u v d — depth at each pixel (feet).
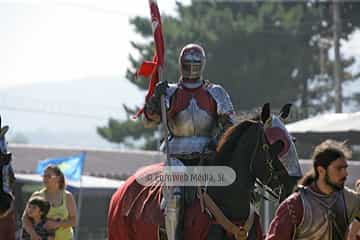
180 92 68.23
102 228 196.34
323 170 54.19
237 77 287.28
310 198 54.54
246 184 65.62
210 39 288.51
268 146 64.39
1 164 68.54
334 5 263.70
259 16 300.81
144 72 71.05
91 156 220.64
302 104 301.63
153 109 68.13
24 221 88.43
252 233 66.39
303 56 299.17
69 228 89.97
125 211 71.20
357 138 114.62
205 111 67.82
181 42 285.23
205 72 287.69
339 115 120.26
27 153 213.66
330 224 54.44
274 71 292.40
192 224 65.16
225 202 65.26
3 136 69.46
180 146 67.46
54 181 89.35
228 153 66.23
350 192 55.57
